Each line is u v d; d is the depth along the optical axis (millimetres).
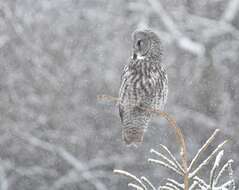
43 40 20984
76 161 19203
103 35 21094
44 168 19703
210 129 18438
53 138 19500
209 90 18844
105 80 19516
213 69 19125
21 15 21484
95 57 20438
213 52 19828
